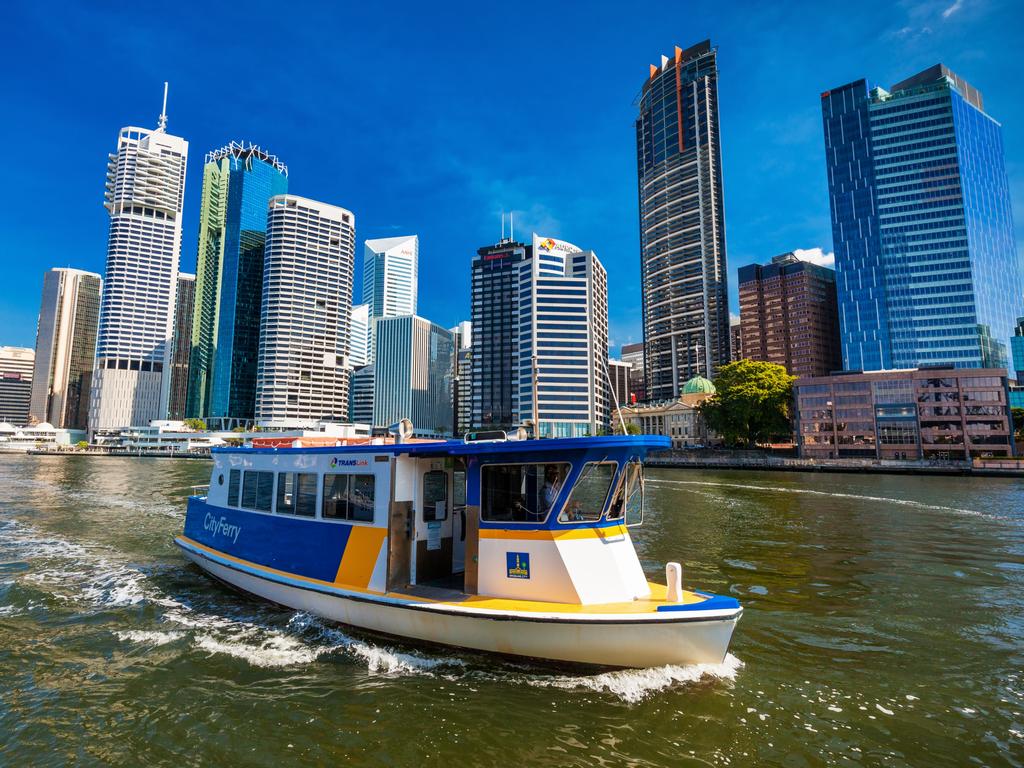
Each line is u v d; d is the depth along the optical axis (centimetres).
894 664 992
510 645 917
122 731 767
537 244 17475
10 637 1118
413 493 1078
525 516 968
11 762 695
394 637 1025
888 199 15300
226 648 1041
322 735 753
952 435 8888
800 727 773
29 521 2806
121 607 1303
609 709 804
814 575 1694
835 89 16338
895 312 15012
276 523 1296
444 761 696
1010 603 1379
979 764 693
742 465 9456
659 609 871
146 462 11862
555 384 16362
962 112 15112
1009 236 15375
